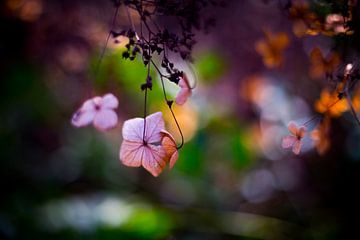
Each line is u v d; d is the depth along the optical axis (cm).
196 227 291
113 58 248
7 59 266
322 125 131
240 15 270
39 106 317
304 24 138
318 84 278
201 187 371
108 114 126
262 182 383
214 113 358
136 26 184
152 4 129
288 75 297
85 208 289
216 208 358
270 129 370
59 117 337
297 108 328
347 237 276
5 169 313
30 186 315
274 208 355
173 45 115
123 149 105
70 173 361
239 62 319
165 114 280
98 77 257
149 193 369
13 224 246
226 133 362
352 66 117
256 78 326
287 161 371
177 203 362
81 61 258
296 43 254
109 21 215
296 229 298
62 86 294
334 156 305
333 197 311
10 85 286
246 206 367
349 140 291
